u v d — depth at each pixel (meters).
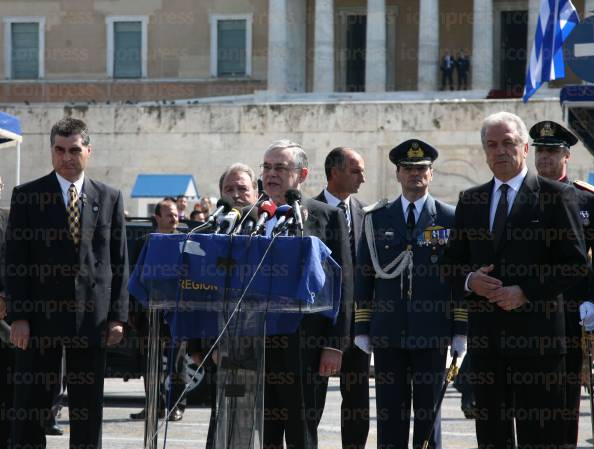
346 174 14.59
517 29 78.81
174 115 51.84
